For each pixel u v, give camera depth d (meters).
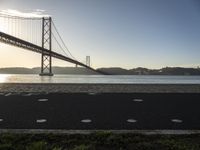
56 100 10.72
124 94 11.83
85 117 8.48
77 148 5.75
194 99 11.02
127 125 7.73
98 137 6.55
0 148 5.74
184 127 7.59
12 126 7.61
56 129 7.33
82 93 12.02
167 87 14.01
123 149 5.92
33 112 9.05
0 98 11.10
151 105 10.02
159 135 6.80
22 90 12.94
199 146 6.02
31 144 5.99
